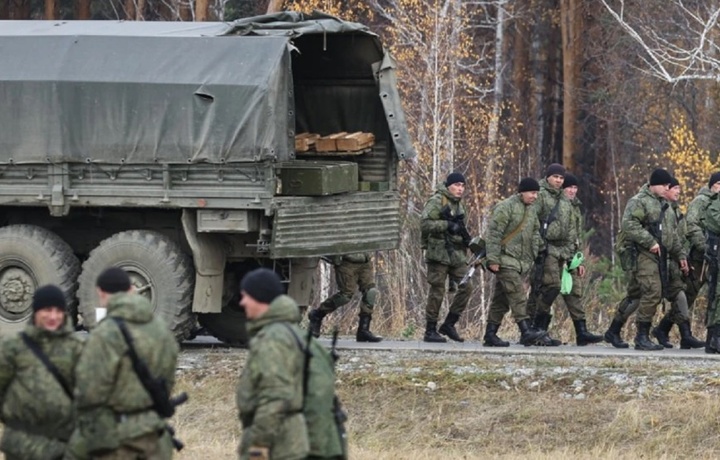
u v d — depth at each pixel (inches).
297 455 1460.4
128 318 1509.6
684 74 5733.3
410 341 2947.8
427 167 5216.5
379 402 2500.0
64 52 2699.3
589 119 6904.5
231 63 2640.3
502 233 2770.7
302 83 2930.6
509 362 2620.6
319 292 4220.0
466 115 6092.5
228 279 2842.0
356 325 3457.2
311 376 1497.3
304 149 2812.5
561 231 2792.8
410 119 5477.4
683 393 2458.2
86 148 2679.6
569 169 6343.5
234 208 2637.8
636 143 6633.9
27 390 1547.7
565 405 2449.6
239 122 2620.6
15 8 6210.6
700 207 2780.5
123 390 1496.1
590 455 2261.3
